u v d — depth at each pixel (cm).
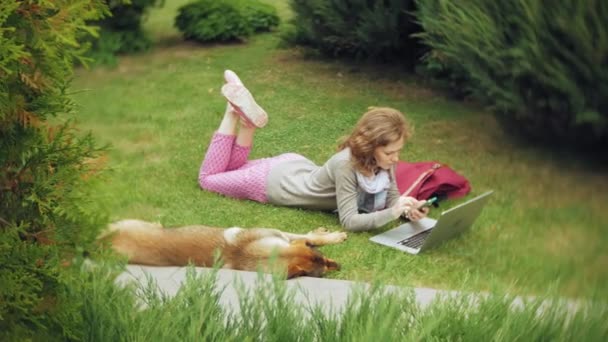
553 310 345
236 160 622
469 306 351
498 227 564
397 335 308
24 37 278
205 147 728
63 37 279
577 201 620
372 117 556
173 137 758
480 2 709
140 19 1135
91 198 313
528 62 680
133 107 860
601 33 643
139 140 749
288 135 773
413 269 490
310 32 1059
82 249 305
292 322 325
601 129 688
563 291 463
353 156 556
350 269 488
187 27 1188
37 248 280
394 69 1002
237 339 318
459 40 729
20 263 280
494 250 523
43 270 282
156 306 330
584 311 344
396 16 956
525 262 506
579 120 679
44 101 286
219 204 593
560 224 574
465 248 525
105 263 345
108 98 896
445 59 840
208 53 1120
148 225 497
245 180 599
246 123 614
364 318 325
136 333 304
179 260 479
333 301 434
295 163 602
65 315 298
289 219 571
